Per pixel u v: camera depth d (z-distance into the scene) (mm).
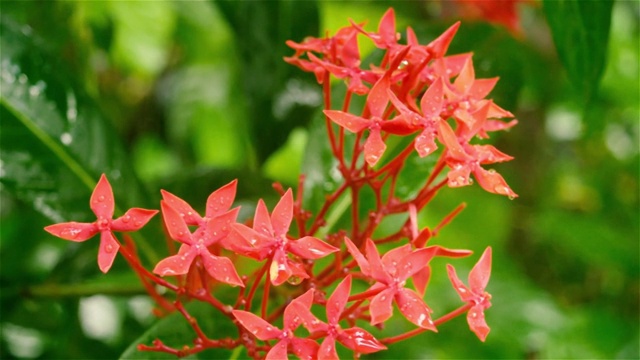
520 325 839
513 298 860
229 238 472
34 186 583
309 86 656
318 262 602
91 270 628
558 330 843
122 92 1081
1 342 674
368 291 477
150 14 875
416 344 789
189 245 471
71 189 588
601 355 831
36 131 585
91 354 685
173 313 535
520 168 1034
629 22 977
